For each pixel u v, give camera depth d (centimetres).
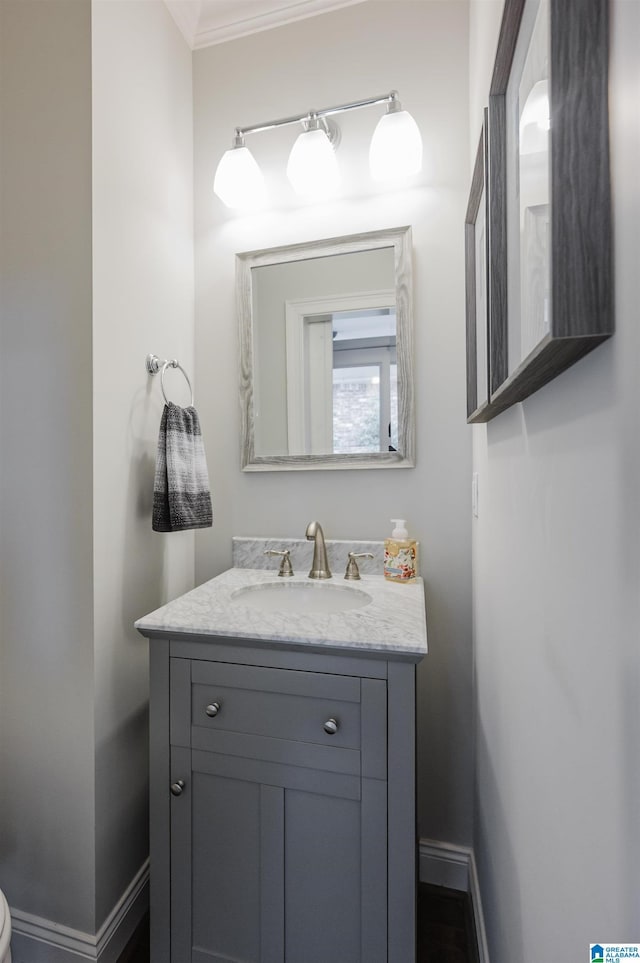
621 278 33
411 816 86
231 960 95
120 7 117
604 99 34
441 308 136
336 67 144
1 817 112
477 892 116
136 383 123
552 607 52
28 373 110
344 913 90
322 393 145
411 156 129
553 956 51
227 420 154
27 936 109
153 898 100
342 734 89
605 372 37
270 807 93
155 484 122
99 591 108
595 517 39
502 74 67
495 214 69
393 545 129
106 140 111
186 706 98
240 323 151
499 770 87
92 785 105
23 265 110
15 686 111
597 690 39
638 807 31
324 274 145
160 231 136
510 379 54
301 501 148
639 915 31
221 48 155
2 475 112
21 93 110
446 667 136
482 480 108
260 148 151
